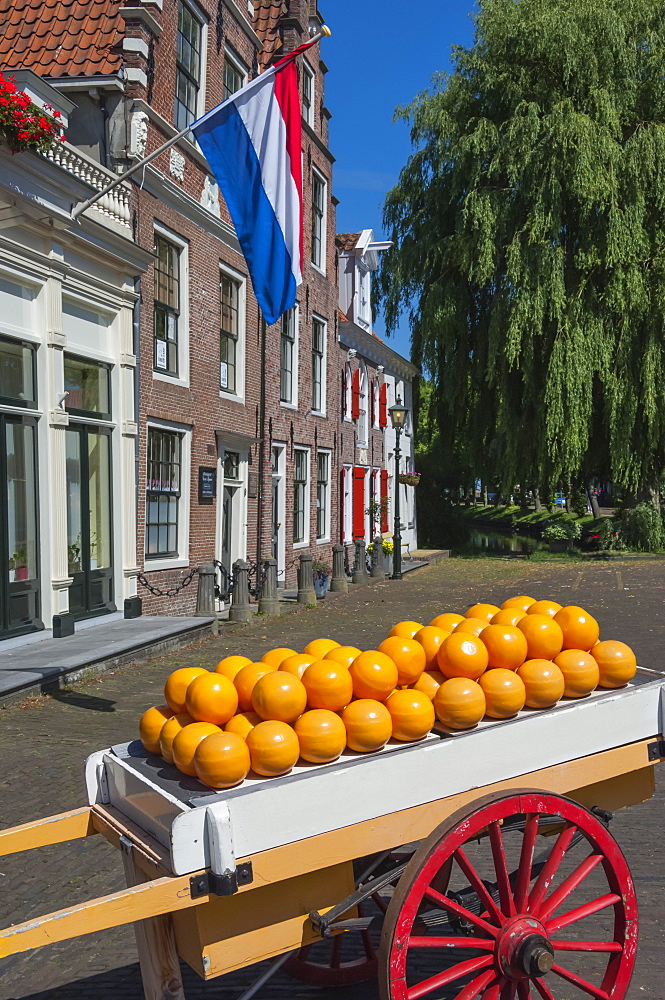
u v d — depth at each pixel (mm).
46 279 10000
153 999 2438
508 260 23484
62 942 3689
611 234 22812
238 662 3201
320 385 21359
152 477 12891
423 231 26984
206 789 2434
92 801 2793
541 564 25969
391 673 2777
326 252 21281
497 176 24500
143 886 2125
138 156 11914
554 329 24203
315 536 20781
